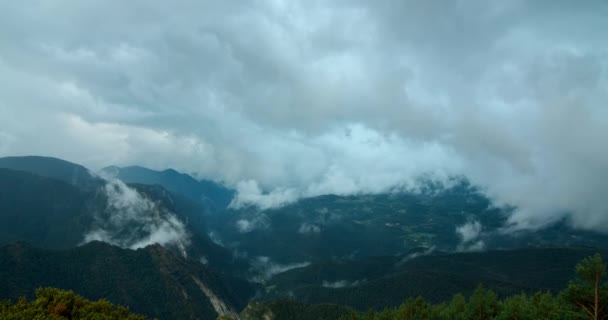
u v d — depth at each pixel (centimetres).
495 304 11206
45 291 5112
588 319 6312
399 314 13300
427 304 13638
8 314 4506
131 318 5209
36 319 4525
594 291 6366
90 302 5225
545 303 8306
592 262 6450
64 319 4691
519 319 8762
